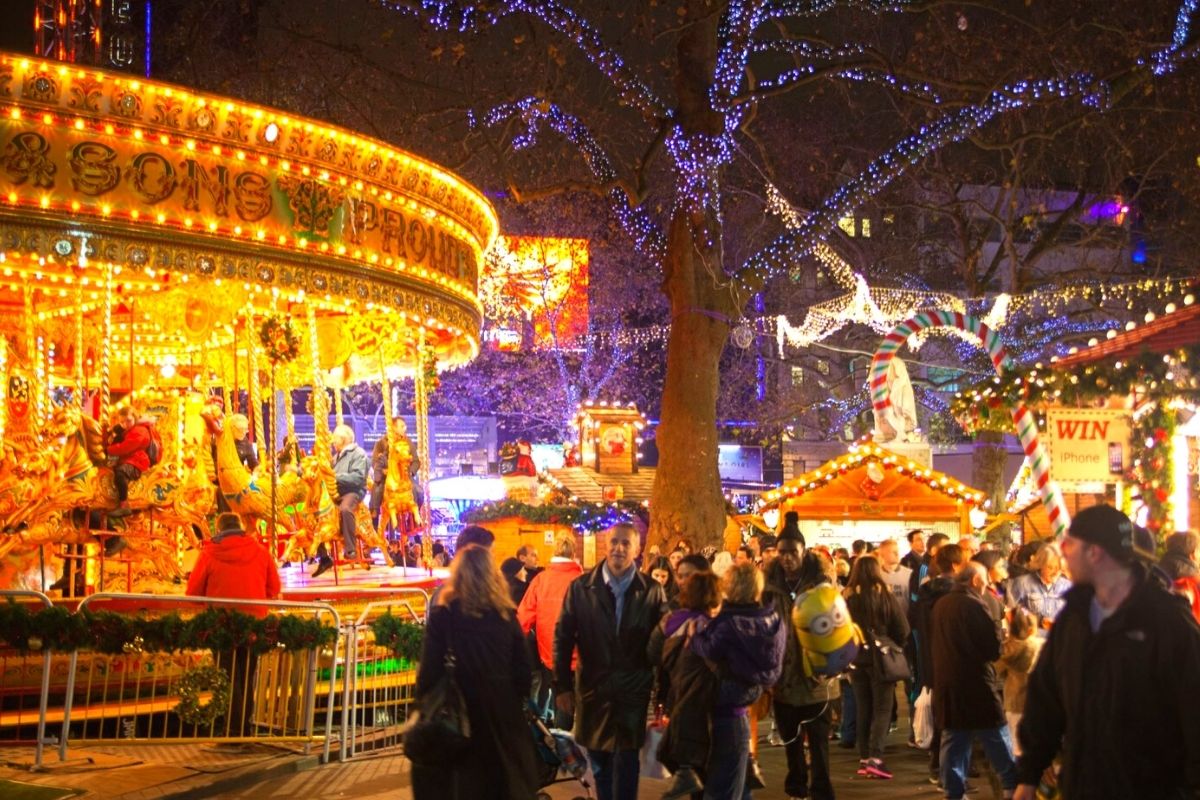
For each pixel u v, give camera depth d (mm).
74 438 12539
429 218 14922
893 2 21703
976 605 8438
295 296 13398
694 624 7602
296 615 11078
